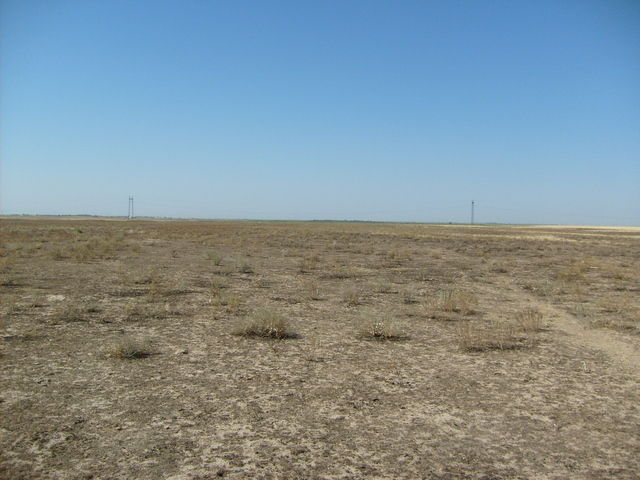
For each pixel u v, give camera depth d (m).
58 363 9.12
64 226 92.50
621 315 15.33
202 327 12.38
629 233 114.12
